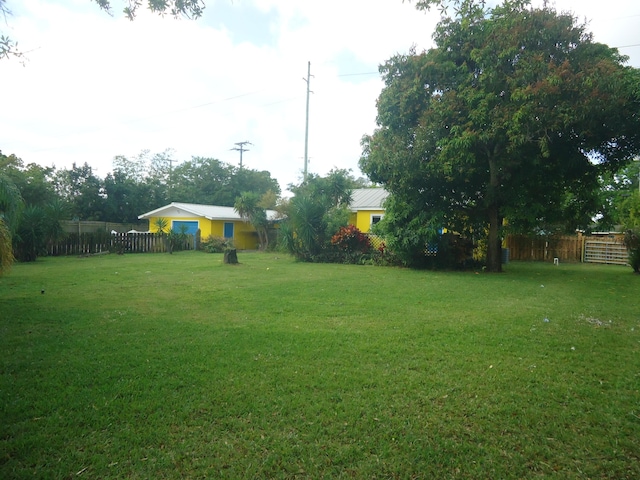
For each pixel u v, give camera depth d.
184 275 11.54
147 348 4.78
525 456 2.76
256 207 25.62
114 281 10.16
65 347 4.78
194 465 2.61
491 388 3.78
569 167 12.70
